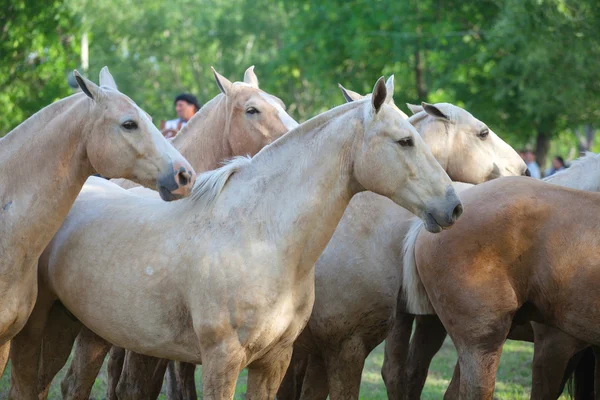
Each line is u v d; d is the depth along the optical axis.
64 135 7.07
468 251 7.56
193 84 65.88
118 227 7.47
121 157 6.89
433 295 7.82
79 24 25.34
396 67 39.88
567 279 7.31
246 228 6.95
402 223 8.34
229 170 7.21
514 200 7.53
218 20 61.38
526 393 12.20
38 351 8.06
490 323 7.50
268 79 54.53
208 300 6.82
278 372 7.39
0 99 23.27
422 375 9.31
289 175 7.08
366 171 6.88
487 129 9.30
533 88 27.70
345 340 8.26
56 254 7.73
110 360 9.72
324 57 38.41
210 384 6.86
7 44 22.91
